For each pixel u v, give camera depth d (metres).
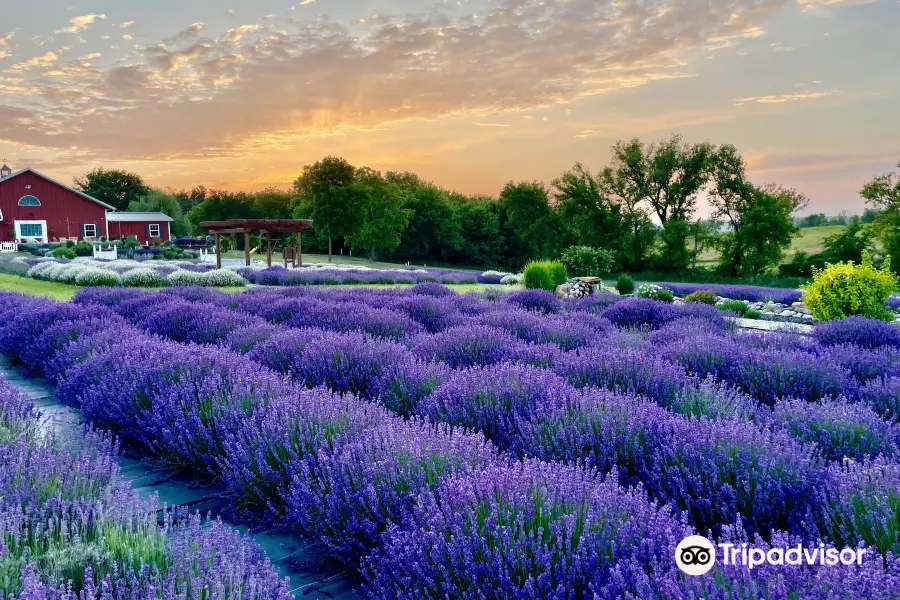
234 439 3.37
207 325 7.75
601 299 13.17
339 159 54.84
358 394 4.54
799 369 5.25
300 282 21.55
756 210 43.00
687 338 6.70
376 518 2.59
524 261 70.81
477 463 2.64
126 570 1.91
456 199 82.94
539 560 1.94
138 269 19.14
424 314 9.55
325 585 2.54
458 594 1.96
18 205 47.56
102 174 83.94
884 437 3.35
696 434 3.09
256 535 2.96
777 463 2.80
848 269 12.59
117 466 2.91
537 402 3.82
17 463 2.70
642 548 1.95
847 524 2.35
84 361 5.11
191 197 101.50
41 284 18.05
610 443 3.22
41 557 1.93
